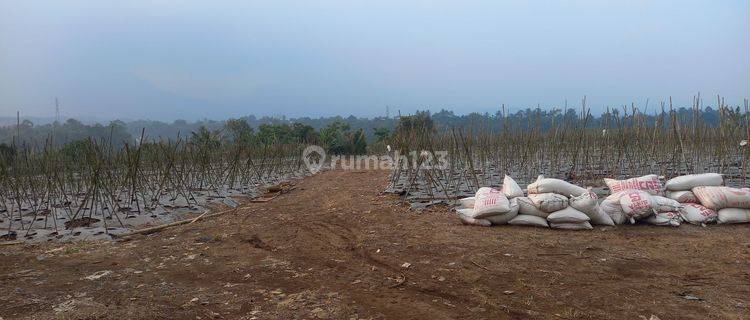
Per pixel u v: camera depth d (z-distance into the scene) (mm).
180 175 11102
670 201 7086
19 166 9508
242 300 4398
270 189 13383
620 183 7711
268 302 4340
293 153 20969
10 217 8258
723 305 4008
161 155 12383
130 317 3984
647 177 7613
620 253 5668
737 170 11227
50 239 7113
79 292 4652
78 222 8133
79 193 10547
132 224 8227
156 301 4383
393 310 4098
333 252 6207
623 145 11344
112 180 9305
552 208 7004
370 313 4039
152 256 6082
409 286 4730
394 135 15055
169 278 5129
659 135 12320
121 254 6184
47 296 4531
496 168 13875
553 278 4820
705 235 6387
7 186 9641
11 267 5582
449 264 5398
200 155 12562
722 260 5273
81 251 6367
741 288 4402
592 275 4898
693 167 11594
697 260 5309
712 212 6984
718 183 7410
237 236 7289
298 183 15711
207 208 10070
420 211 8766
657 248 5848
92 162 8680
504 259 5520
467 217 7422
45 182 9945
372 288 4691
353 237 7047
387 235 6988
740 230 6582
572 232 6797
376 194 11477
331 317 3957
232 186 12984
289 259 5879
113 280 5051
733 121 12188
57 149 10453
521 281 4754
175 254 6180
